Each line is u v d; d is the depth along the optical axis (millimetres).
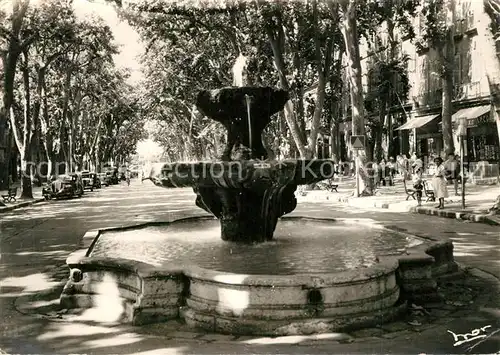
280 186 8711
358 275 5844
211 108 9570
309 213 19141
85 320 6371
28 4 23281
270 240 9375
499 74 15766
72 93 44906
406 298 6730
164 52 34719
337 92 38688
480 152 32062
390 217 17562
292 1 23469
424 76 39000
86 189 44438
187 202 27359
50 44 31219
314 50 27531
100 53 36406
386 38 44094
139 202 28188
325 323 5629
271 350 5164
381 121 41031
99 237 10500
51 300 7387
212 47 30719
